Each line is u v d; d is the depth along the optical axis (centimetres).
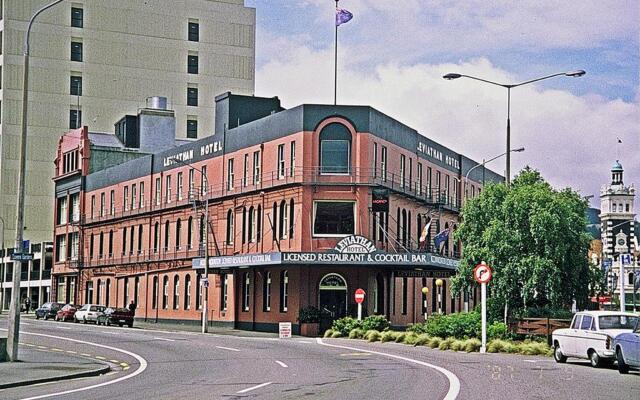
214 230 6594
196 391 2111
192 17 11475
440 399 1875
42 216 10925
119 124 9569
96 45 11125
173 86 11344
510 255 4188
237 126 6762
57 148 9931
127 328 6191
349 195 5653
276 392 2062
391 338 4400
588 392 2000
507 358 3198
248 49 11712
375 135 5822
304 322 5400
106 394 2058
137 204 7812
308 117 5694
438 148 7269
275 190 5888
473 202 4369
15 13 10888
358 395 1977
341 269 5628
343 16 6119
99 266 8381
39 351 3612
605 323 2762
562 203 4188
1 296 10044
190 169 7025
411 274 5884
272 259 5434
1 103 10856
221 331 5866
